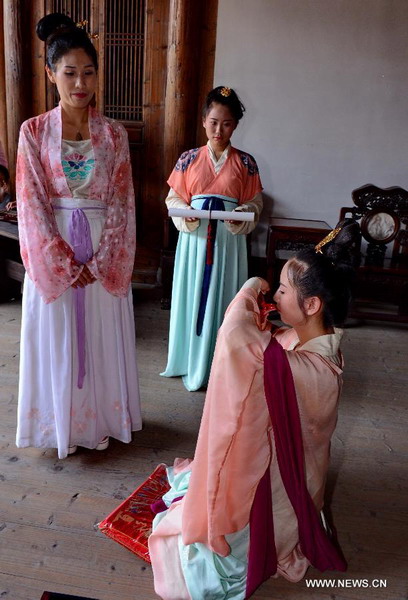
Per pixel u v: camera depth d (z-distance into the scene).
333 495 2.02
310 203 4.20
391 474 2.17
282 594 1.57
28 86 4.04
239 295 1.50
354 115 3.99
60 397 1.98
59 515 1.81
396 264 3.76
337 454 2.27
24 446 2.05
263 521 1.48
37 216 1.84
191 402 2.60
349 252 1.48
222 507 1.46
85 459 2.11
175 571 1.54
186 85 3.84
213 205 2.50
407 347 3.46
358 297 3.65
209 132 2.45
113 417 2.13
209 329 2.60
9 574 1.57
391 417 2.60
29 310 1.93
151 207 4.21
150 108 4.02
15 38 3.88
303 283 1.40
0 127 4.17
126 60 3.96
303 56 3.88
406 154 4.05
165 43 3.88
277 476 1.49
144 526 1.75
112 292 1.97
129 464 2.10
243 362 1.36
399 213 3.77
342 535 1.82
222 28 3.86
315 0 3.77
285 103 3.99
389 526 1.88
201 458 1.47
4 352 2.97
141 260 4.29
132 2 3.84
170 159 3.99
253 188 2.59
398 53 3.84
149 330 3.42
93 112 1.91
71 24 2.13
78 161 1.88
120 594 1.54
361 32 3.82
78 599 1.50
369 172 4.10
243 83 3.96
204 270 2.55
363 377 3.00
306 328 1.49
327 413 1.45
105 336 2.02
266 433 1.45
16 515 1.80
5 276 3.65
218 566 1.50
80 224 1.90
